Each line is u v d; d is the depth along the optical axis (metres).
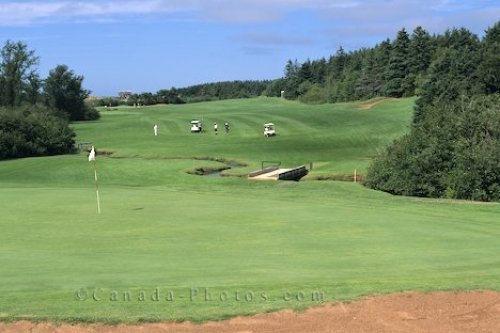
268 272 10.88
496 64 77.81
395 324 8.06
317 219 18.23
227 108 126.19
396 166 31.48
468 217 19.77
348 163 43.81
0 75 108.06
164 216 18.66
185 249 13.53
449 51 93.38
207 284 9.72
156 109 132.12
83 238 14.98
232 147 57.56
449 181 29.72
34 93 110.06
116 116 117.94
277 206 21.36
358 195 26.47
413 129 33.09
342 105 113.25
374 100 117.12
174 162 44.28
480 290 9.44
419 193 30.70
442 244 14.41
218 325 7.86
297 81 170.88
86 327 7.74
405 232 16.12
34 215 18.83
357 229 16.52
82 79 112.94
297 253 13.10
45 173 40.56
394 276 10.61
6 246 13.88
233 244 14.23
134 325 7.80
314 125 78.56
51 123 57.56
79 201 22.33
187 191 26.95
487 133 30.88
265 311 8.29
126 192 25.77
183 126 81.25
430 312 8.50
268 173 38.50
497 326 8.12
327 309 8.46
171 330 7.70
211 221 17.72
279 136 66.81
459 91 76.50
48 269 11.02
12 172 41.66
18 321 7.85
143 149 56.84
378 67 131.62
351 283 9.82
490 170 29.02
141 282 9.89
